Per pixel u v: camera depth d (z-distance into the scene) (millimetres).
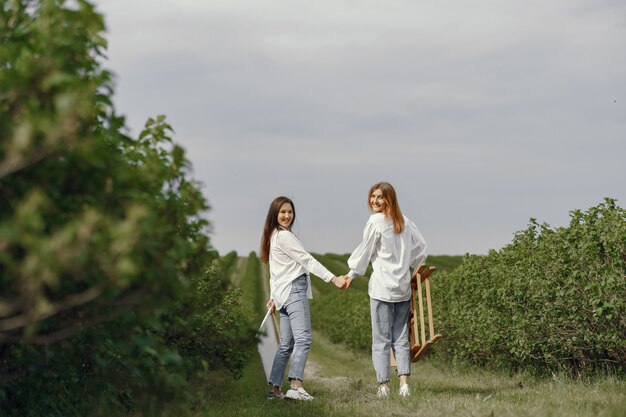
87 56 3471
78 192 3402
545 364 9039
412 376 11141
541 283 7988
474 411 5328
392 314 7215
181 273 3979
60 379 4449
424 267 7301
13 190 3141
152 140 4016
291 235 7227
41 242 2480
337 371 13750
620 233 6988
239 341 5066
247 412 6016
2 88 2924
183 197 3730
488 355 10648
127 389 4574
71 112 2604
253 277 50688
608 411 4941
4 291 2990
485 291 9664
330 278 7102
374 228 7066
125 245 2648
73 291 3402
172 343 5617
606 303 7035
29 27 3207
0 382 3955
